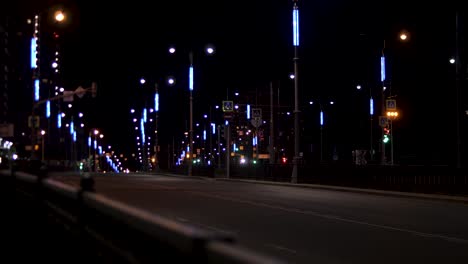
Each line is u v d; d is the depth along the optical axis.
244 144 92.69
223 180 54.97
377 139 99.25
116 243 7.60
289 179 46.66
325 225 18.12
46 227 12.33
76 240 10.17
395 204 26.59
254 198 29.59
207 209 23.17
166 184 44.56
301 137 116.50
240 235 15.77
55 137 145.00
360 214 21.70
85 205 9.80
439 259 12.16
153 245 5.91
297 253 12.82
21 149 100.38
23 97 142.50
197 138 149.75
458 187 30.33
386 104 45.41
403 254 12.74
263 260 3.49
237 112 93.31
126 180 52.72
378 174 36.47
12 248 10.69
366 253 12.88
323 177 41.97
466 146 48.84
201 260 4.41
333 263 11.64
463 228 17.56
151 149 163.25
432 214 21.89
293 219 19.77
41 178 14.80
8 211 15.66
